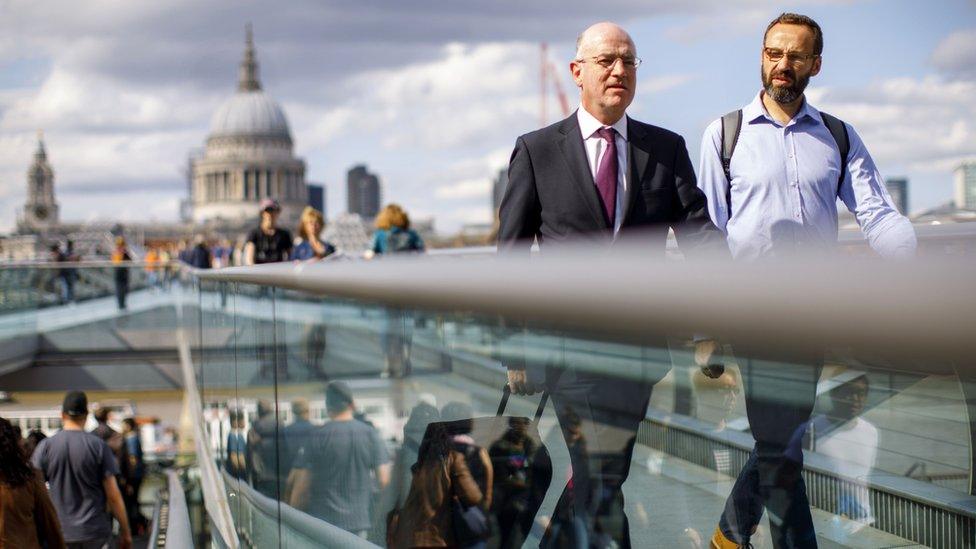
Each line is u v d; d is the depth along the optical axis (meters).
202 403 10.29
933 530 1.29
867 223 4.54
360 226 132.25
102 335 28.33
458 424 2.07
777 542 1.50
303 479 3.79
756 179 4.49
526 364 1.70
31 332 27.72
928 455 1.25
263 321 4.89
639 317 1.25
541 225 4.08
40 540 7.80
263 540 4.95
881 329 0.86
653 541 1.61
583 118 4.04
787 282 0.97
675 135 4.12
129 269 28.56
